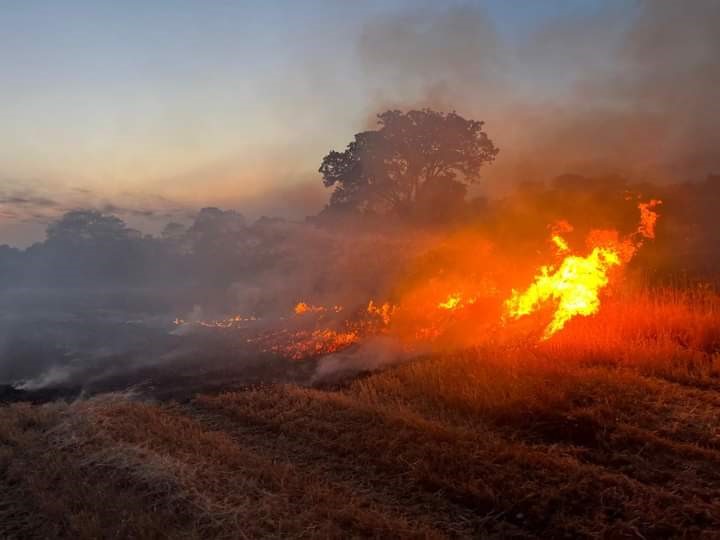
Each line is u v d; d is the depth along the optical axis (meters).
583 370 8.34
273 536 5.11
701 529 4.84
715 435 6.26
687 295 11.32
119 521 5.43
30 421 9.03
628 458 6.03
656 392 7.43
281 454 7.24
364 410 8.16
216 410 9.38
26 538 5.46
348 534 5.16
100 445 7.48
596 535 4.95
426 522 5.41
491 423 7.37
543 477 5.86
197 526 5.36
